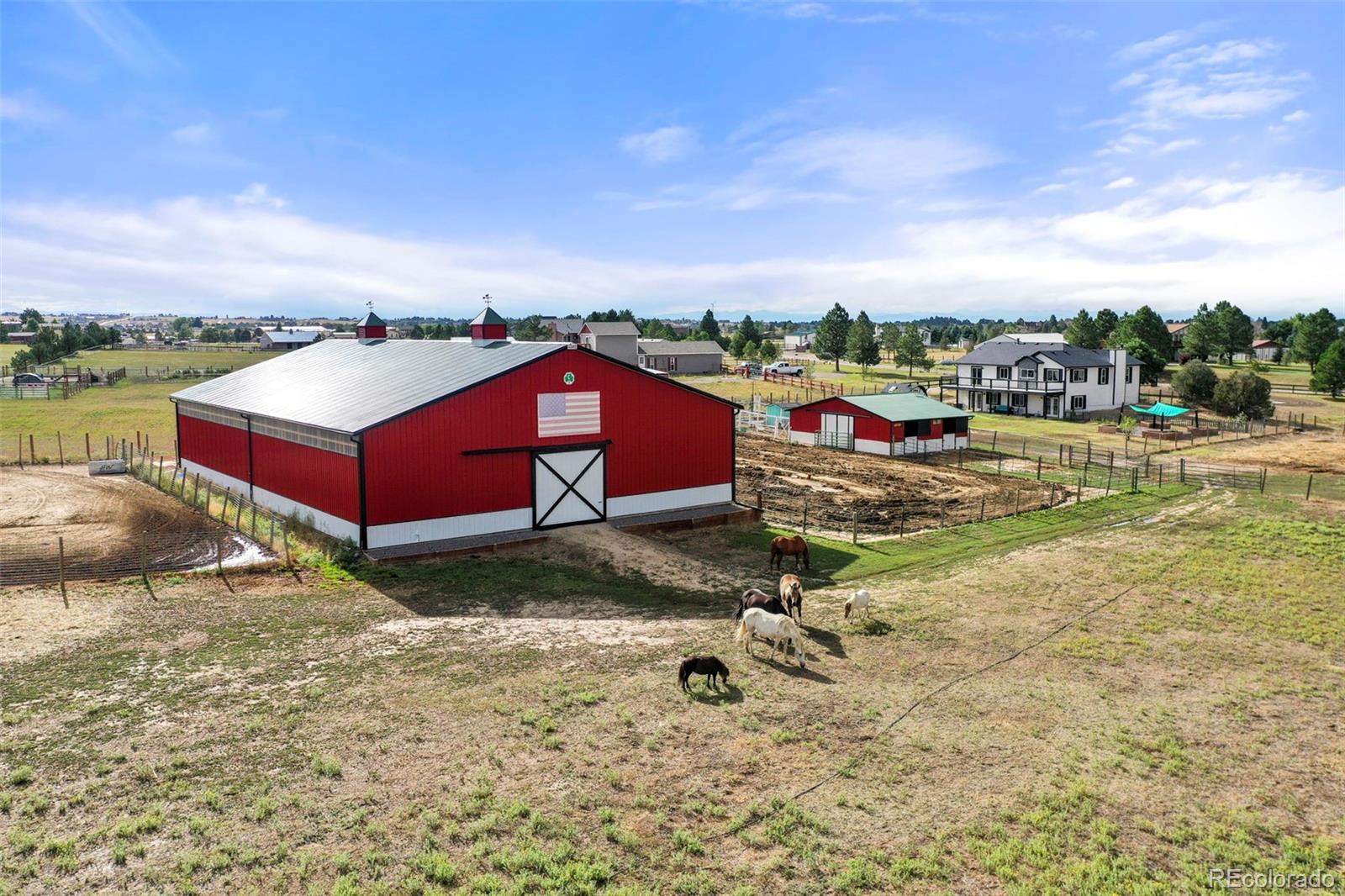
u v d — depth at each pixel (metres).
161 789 12.96
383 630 20.70
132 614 21.41
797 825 12.42
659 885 10.95
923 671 18.62
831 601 24.14
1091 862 11.63
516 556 28.52
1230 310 147.25
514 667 18.31
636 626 21.48
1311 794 13.66
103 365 121.62
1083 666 19.08
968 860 11.66
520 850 11.60
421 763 13.95
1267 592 25.08
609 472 33.03
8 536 29.73
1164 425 72.69
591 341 136.50
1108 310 144.12
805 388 109.69
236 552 27.95
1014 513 38.56
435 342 43.31
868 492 44.34
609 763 14.09
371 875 11.02
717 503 36.59
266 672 17.80
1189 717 16.47
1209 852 11.97
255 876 10.96
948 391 106.88
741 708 16.41
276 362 49.53
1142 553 30.03
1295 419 80.69
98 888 10.69
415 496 28.42
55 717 15.45
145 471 43.62
